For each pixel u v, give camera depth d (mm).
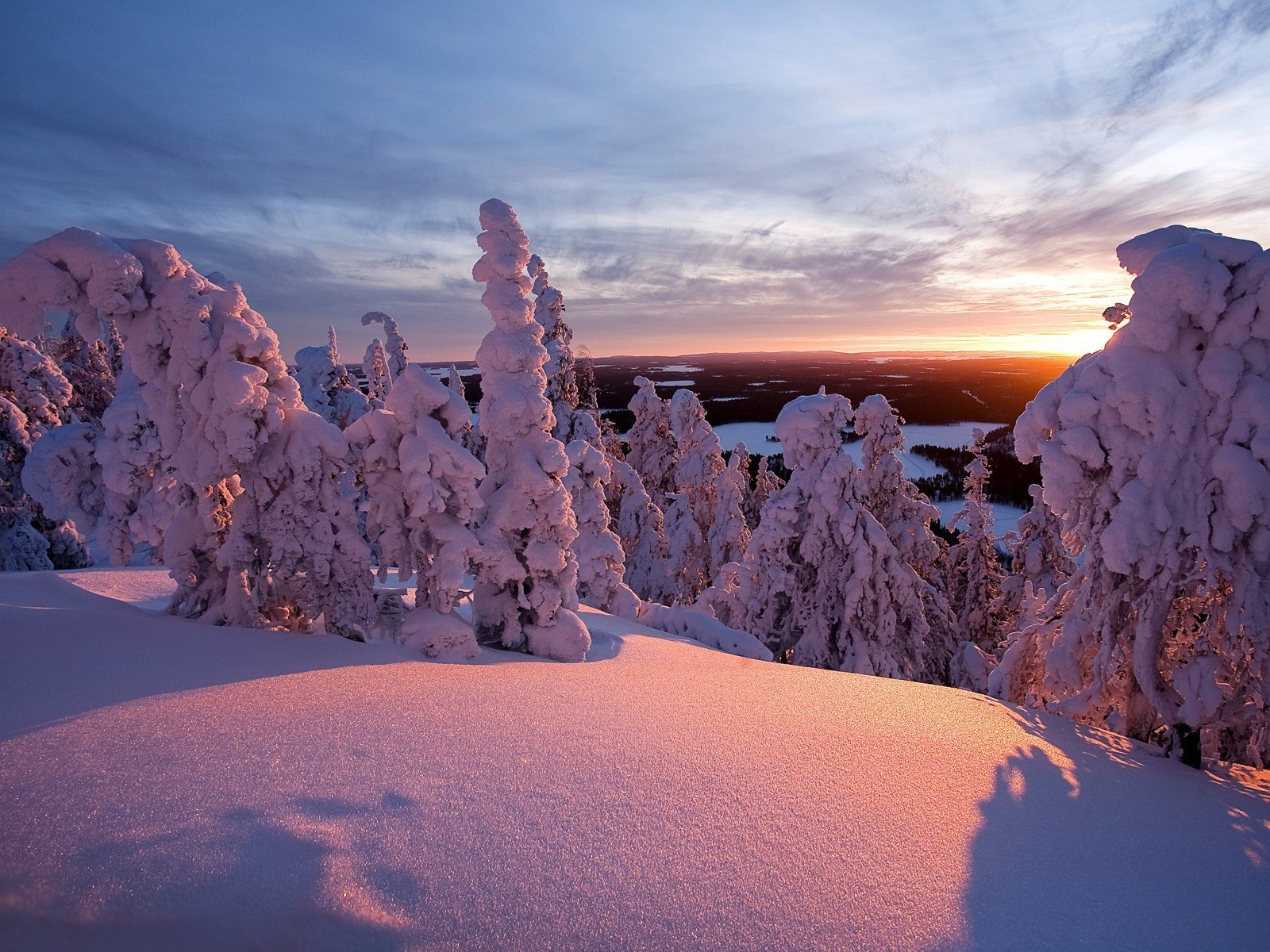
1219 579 7488
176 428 8273
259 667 6320
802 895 3543
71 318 7707
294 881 3166
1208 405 7535
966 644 20016
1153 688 7535
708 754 5156
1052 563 21203
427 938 2992
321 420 8438
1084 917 3736
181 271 7938
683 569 27656
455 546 8773
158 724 4641
